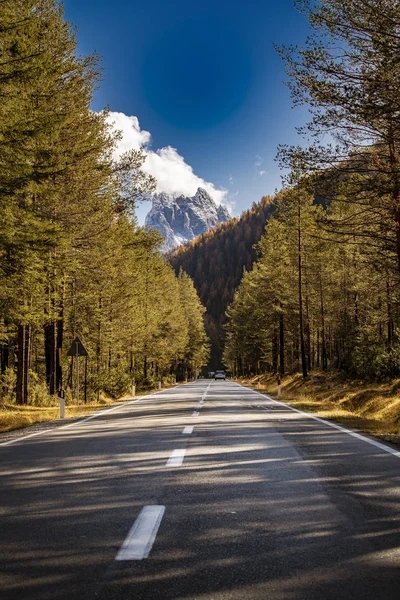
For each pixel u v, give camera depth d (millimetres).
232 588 3646
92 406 25266
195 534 4816
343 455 9023
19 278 17812
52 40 21109
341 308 45656
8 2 15945
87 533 4895
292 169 14891
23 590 3654
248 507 5723
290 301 50688
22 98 16141
